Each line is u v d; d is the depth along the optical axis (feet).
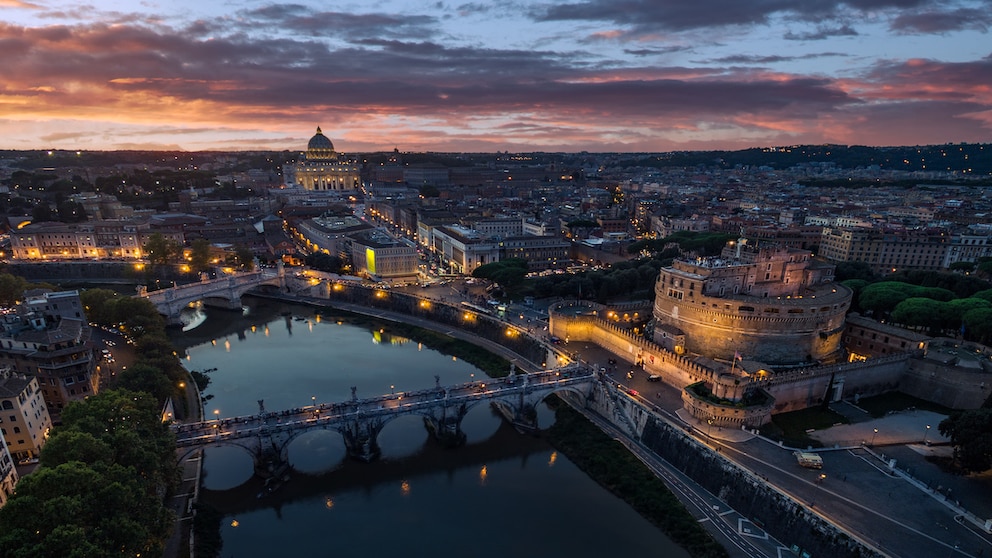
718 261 605.31
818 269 638.94
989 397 410.31
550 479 442.91
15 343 439.22
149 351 536.42
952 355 503.20
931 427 452.76
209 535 368.89
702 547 349.41
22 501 244.63
